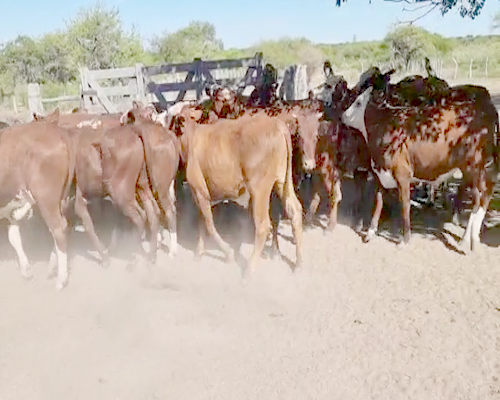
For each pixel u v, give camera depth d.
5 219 7.00
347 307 6.04
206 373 4.93
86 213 7.36
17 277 7.24
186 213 9.70
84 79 13.08
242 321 5.84
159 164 7.29
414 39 38.84
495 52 43.03
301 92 14.18
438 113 7.14
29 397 4.70
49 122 7.00
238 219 9.22
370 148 7.82
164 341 5.50
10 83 36.31
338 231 8.55
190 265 7.42
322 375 4.81
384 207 9.28
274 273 7.03
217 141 6.83
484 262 6.99
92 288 6.82
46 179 6.43
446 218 8.84
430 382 4.63
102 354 5.30
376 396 4.50
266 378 4.81
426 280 6.58
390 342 5.27
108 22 34.78
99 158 7.12
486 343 5.16
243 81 13.70
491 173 7.21
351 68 38.59
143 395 4.66
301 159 7.79
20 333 5.76
